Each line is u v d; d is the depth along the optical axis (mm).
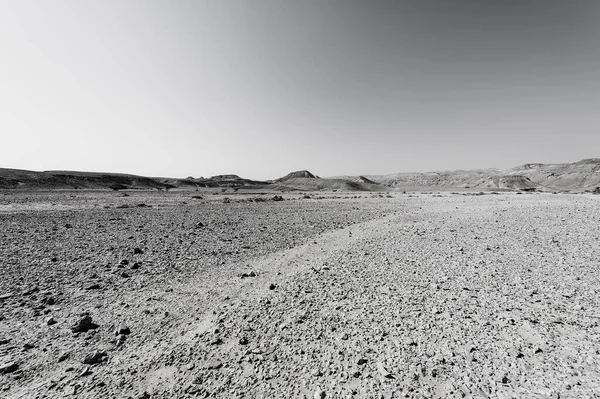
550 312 6449
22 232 17328
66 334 6109
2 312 7055
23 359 5203
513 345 5242
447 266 10234
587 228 16031
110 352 5457
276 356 5172
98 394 4301
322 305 7250
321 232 18719
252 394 4250
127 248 13820
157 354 5355
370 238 15875
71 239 15648
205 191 113125
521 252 11773
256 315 6805
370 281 8914
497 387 4191
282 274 10070
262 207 40094
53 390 4402
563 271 9188
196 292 8523
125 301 7883
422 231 17531
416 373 4566
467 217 23609
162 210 34094
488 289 7953
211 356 5242
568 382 4223
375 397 4098
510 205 33938
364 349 5281
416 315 6531
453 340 5469
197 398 4195
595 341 5238
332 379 4508
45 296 8094
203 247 14422
